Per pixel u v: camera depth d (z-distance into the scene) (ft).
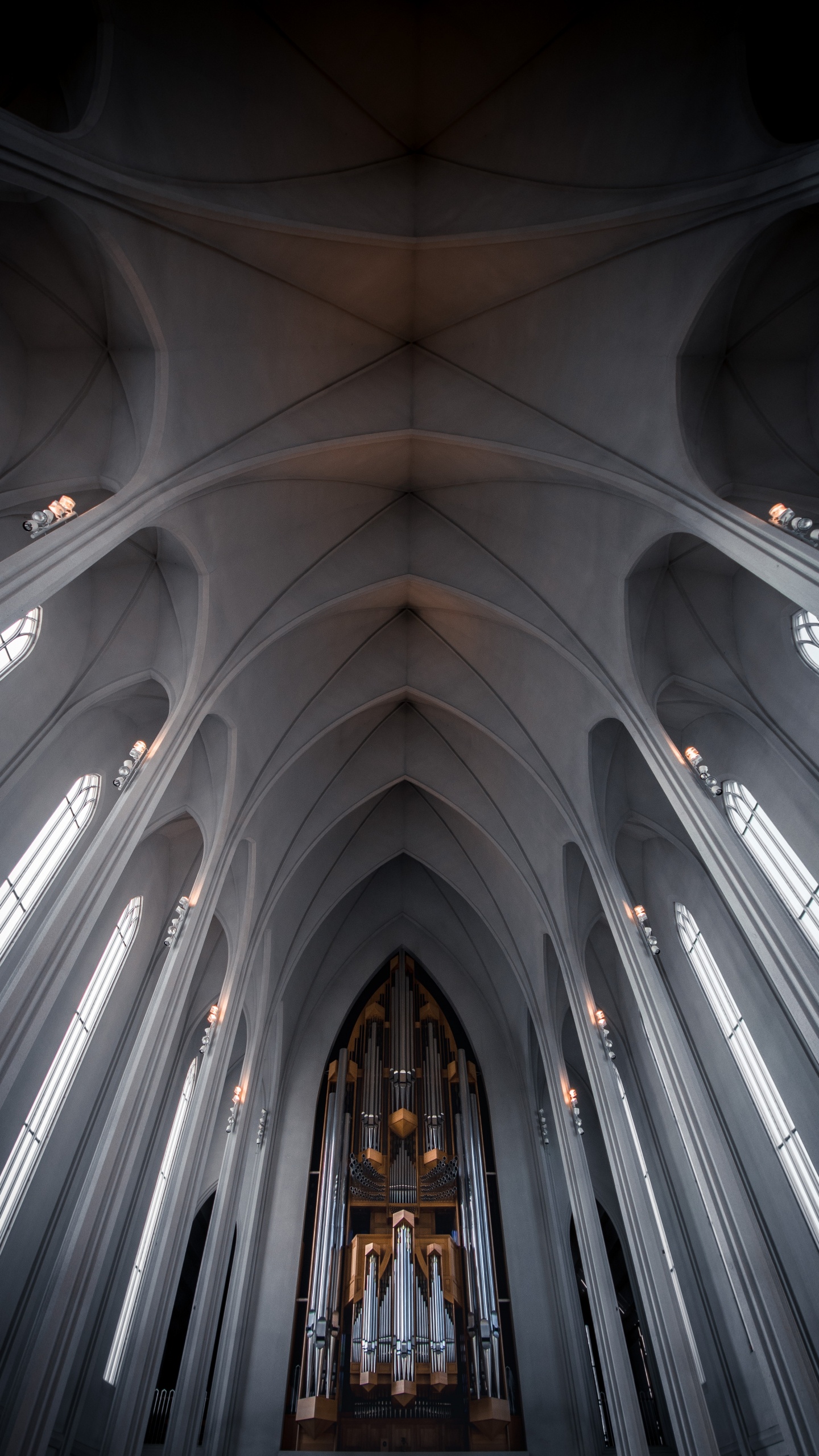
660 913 56.44
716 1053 49.34
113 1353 44.04
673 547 43.21
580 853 57.00
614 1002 63.31
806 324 37.40
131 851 34.91
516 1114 66.49
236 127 34.37
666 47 32.27
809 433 37.65
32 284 34.63
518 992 70.03
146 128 30.53
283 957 64.75
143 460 35.70
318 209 37.09
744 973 46.32
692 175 32.35
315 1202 61.11
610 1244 67.21
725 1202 33.86
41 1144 40.37
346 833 68.90
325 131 37.70
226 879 50.60
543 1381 52.11
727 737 46.37
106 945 47.39
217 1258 48.19
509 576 50.72
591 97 35.09
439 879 74.64
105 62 28.04
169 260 33.71
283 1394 50.90
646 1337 56.95
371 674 59.00
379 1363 50.62
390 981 74.64
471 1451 49.06
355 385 45.21
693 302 35.09
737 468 37.73
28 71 29.32
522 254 38.29
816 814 39.14
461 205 39.01
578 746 51.37
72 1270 28.89
